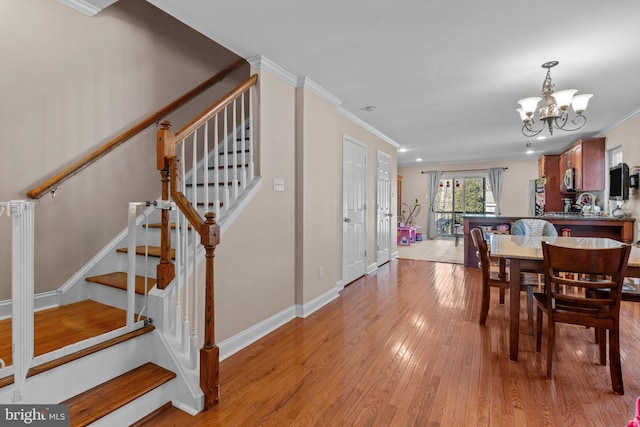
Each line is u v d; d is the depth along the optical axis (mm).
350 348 2471
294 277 3182
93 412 1457
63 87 2297
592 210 5477
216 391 1785
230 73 3650
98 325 1955
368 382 2002
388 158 6047
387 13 2055
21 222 1343
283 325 2953
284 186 3014
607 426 1585
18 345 1329
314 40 2414
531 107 2889
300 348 2479
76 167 2311
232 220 2408
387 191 6035
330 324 2975
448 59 2703
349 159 4449
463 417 1667
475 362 2236
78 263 2410
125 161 2693
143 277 2428
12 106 2053
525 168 8617
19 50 2078
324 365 2213
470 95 3580
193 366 1846
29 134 2133
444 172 9633
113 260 2598
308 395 1872
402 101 3795
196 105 3279
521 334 2723
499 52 2564
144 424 1615
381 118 4555
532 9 1989
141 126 2725
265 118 2762
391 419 1660
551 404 1765
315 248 3416
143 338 1860
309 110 3271
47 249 2248
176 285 1933
